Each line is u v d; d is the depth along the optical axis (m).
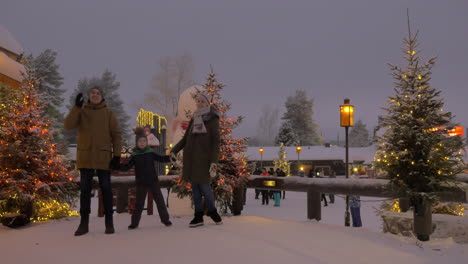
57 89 40.56
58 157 6.41
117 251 3.78
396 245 4.20
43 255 3.68
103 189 4.77
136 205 5.14
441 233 4.57
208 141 5.23
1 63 7.26
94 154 4.69
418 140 4.55
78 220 6.06
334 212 14.70
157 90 39.59
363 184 5.21
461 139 4.58
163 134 27.09
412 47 4.89
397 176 4.77
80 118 4.79
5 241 4.37
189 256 3.60
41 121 6.35
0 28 8.79
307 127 70.94
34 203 5.99
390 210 5.93
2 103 6.72
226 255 3.63
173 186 6.49
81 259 3.52
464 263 3.59
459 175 5.54
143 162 5.22
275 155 45.34
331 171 23.69
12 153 5.85
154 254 3.67
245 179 6.41
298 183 5.92
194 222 5.10
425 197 4.38
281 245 4.03
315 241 4.23
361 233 4.71
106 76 59.88
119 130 4.96
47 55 40.56
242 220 5.66
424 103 4.73
